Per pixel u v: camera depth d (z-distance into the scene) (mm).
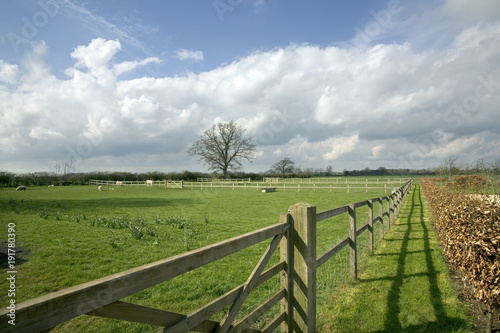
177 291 4246
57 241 7137
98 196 23391
